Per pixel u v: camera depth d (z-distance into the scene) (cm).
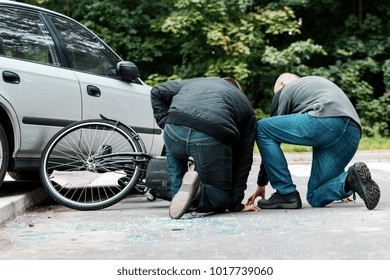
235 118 523
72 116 629
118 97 677
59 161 607
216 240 407
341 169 565
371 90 1872
